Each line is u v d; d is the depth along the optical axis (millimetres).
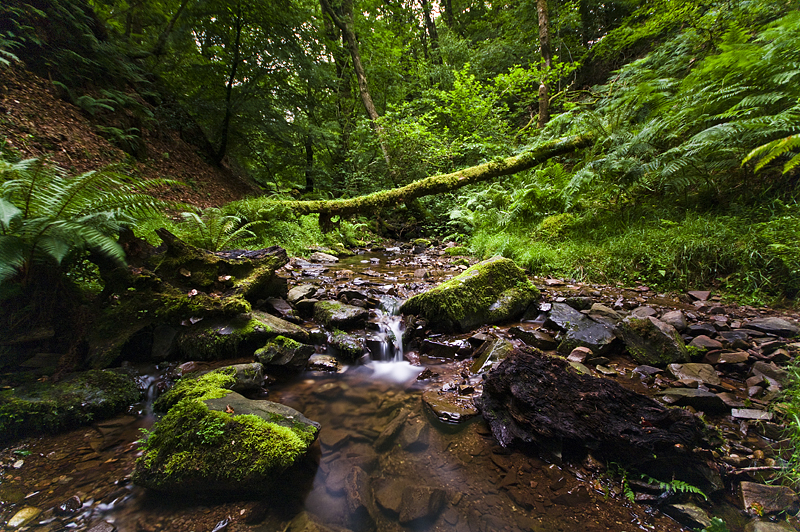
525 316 3539
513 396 1928
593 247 5039
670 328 2650
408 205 10055
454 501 1507
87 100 6926
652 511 1428
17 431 1837
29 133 5379
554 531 1347
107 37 8891
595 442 1684
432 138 9922
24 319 2377
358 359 2914
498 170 7449
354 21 14781
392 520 1421
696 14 7512
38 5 6770
